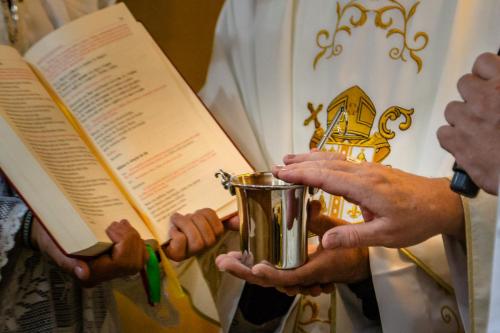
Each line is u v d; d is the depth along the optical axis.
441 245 1.28
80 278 1.08
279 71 1.55
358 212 1.43
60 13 1.52
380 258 1.28
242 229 1.09
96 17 1.36
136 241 1.12
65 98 1.28
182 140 1.30
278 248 1.08
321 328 1.46
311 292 1.21
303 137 1.51
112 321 1.40
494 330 0.53
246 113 1.62
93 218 1.11
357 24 1.47
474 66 0.96
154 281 1.17
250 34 1.62
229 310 1.47
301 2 1.56
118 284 1.44
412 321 1.27
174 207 1.25
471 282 1.07
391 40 1.45
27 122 1.15
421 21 1.43
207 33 2.21
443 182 1.10
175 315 1.50
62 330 1.31
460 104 0.95
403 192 1.02
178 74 1.37
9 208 1.22
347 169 1.04
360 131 1.46
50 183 1.08
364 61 1.47
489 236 1.06
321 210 1.30
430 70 1.42
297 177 1.00
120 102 1.30
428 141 1.38
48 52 1.31
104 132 1.27
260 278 1.10
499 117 0.90
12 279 1.23
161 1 2.19
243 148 1.57
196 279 1.47
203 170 1.29
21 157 1.08
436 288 1.29
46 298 1.27
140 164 1.26
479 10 1.38
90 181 1.17
